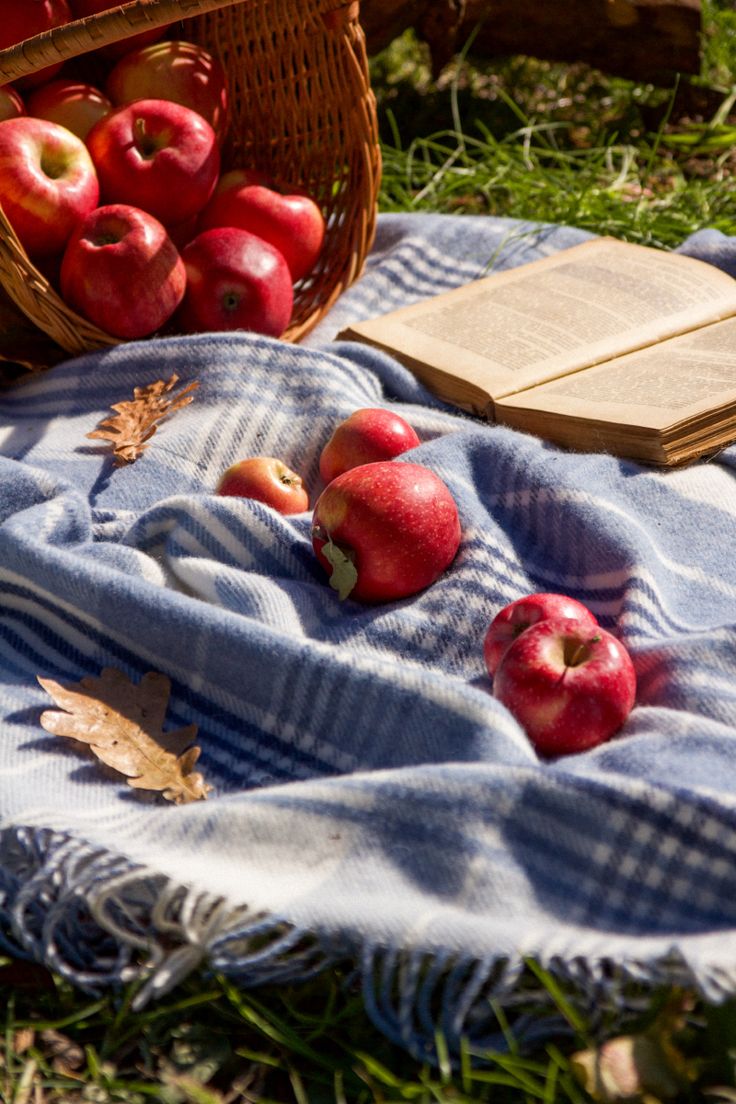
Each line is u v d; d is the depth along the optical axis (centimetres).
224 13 260
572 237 279
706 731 134
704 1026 116
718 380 199
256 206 245
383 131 376
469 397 211
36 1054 120
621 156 360
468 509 178
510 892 119
